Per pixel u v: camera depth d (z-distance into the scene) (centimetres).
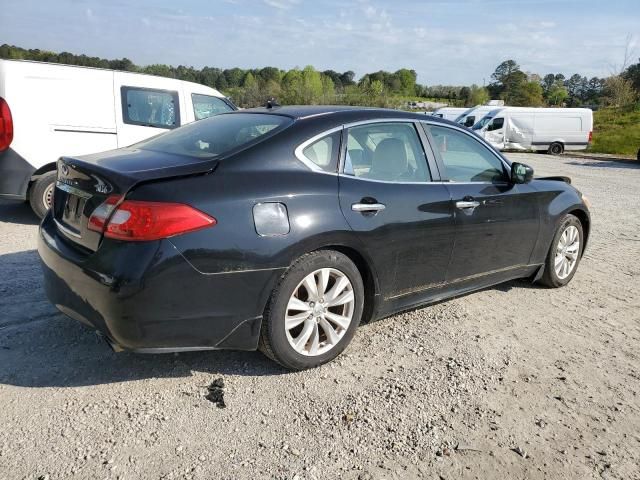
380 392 317
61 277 305
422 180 387
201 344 297
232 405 297
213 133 358
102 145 695
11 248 559
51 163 658
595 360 373
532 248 475
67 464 245
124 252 275
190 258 279
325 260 326
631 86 4269
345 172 346
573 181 1520
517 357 371
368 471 250
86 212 299
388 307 374
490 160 444
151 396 302
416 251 373
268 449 262
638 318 456
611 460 267
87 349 350
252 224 296
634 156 2681
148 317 277
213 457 254
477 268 426
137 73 732
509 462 262
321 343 341
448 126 421
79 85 676
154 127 736
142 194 279
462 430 285
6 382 307
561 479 252
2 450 251
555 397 322
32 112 643
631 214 977
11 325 378
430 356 365
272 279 305
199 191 288
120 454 253
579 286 533
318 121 350
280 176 315
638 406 318
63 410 284
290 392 312
